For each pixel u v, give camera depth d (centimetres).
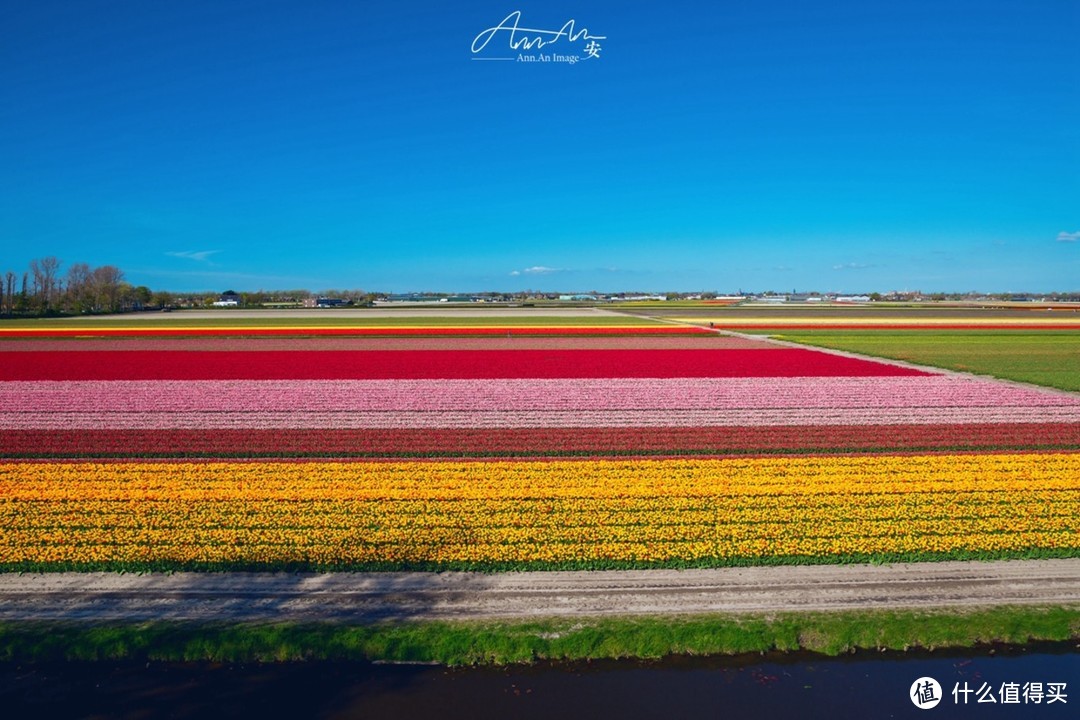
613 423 2783
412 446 2405
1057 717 1034
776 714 1045
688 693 1087
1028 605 1273
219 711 1043
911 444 2430
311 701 1064
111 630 1177
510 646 1154
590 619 1224
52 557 1422
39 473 2045
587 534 1562
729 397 3359
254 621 1215
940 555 1460
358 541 1517
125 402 3219
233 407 3108
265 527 1605
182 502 1778
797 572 1402
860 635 1191
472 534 1562
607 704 1061
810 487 1919
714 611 1255
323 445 2417
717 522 1653
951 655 1179
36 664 1134
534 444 2436
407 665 1140
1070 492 1877
